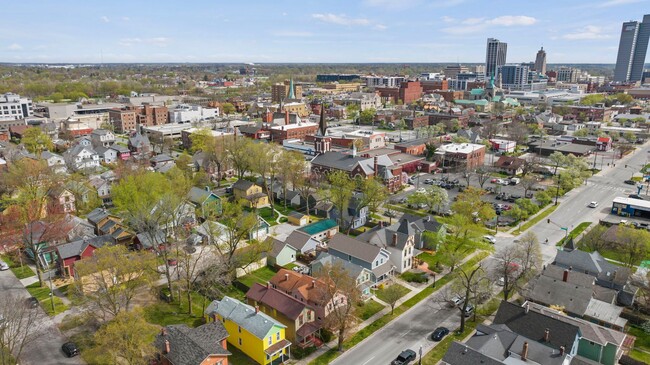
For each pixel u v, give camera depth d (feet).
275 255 286.46
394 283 268.00
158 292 251.60
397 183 457.68
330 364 195.11
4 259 293.84
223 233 295.28
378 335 216.74
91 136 650.43
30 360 193.77
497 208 395.34
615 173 526.16
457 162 542.98
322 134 508.53
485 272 242.78
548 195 409.08
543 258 299.17
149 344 174.70
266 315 203.21
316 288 221.66
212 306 220.64
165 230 287.69
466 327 223.30
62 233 294.87
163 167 481.46
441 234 315.58
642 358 199.82
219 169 465.47
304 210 396.16
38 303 240.12
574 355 192.65
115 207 397.19
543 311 217.77
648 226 355.56
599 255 279.90
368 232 305.73
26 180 354.74
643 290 240.32
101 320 215.72
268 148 432.66
